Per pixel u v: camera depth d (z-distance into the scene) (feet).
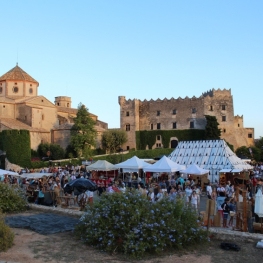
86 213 54.75
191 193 81.00
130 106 349.20
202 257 46.26
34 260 43.86
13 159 233.35
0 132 244.42
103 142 304.09
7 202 75.87
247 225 60.90
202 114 326.85
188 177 136.56
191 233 51.16
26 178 129.59
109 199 53.11
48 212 76.79
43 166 236.22
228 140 328.70
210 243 52.60
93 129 276.82
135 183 114.73
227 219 72.02
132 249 46.01
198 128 326.44
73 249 48.73
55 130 283.38
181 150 152.15
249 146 347.36
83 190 83.76
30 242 51.90
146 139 341.82
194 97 331.98
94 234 49.90
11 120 268.21
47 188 103.60
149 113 348.79
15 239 53.31
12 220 65.41
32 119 273.54
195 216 54.19
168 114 340.59
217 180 130.72
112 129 320.91
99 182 122.72
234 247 49.06
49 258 44.80
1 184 79.77
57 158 261.03
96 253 47.16
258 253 47.93
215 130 311.68
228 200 71.92
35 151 260.83
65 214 72.13
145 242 46.96
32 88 302.66
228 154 139.33
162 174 139.33
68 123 289.53
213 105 329.93
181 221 51.47
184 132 328.70
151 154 285.43
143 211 50.11
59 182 114.32
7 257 44.65
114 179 130.21
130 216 49.32
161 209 51.34
